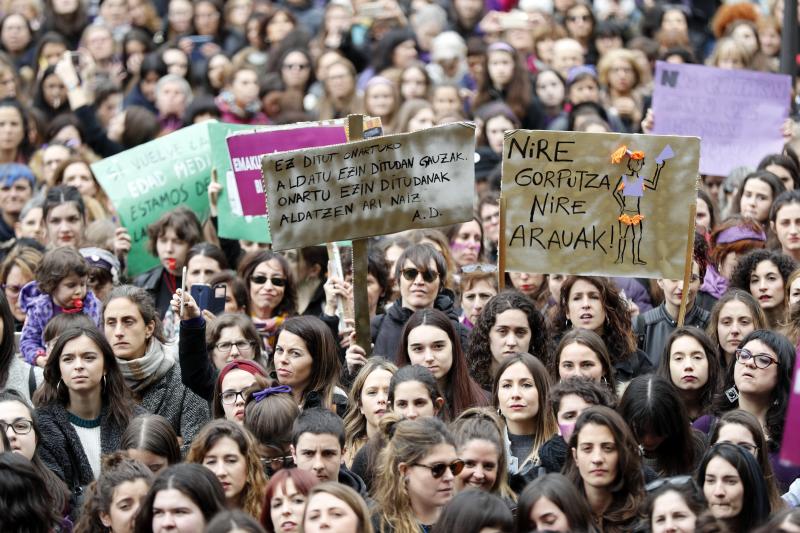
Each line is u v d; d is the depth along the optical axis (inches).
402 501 982.4
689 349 1175.6
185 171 1539.1
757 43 1966.0
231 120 1920.5
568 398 1079.0
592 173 1235.2
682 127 1609.3
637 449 1008.2
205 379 1206.3
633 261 1238.3
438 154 1189.7
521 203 1240.2
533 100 1905.8
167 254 1454.2
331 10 2094.0
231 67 2018.9
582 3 2134.6
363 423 1151.0
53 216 1491.1
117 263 1445.6
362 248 1202.0
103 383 1157.7
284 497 965.2
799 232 1380.4
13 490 979.9
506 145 1237.1
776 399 1139.3
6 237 1608.0
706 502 967.0
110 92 1967.3
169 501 938.1
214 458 1023.6
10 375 1206.3
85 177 1631.4
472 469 1017.5
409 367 1091.9
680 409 1073.5
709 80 1608.0
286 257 1453.0
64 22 2210.9
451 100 1851.6
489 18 2114.9
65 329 1171.9
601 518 1005.2
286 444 1075.9
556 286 1349.7
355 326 1206.3
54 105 1900.8
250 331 1245.1
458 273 1486.2
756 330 1159.6
